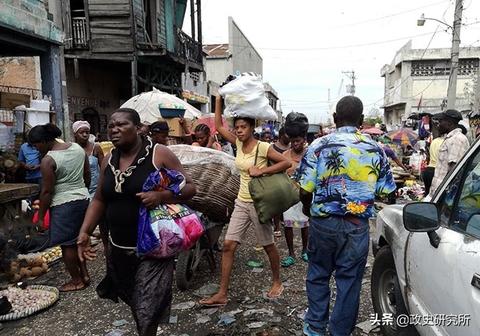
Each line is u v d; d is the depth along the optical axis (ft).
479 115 44.42
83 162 14.67
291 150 17.38
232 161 15.44
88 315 12.80
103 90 49.14
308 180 9.82
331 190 9.56
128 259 9.18
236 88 12.47
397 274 9.52
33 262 16.51
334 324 9.93
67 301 13.84
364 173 9.45
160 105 27.04
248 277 15.65
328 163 9.59
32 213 18.88
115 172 8.77
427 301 7.57
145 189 8.55
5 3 23.15
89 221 9.56
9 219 17.13
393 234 10.12
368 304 13.28
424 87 126.41
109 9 43.21
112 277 9.50
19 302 13.41
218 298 13.04
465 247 6.52
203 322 12.10
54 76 28.45
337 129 9.98
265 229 13.16
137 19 44.62
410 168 39.96
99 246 19.85
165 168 8.91
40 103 26.25
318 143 9.93
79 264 14.79
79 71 44.65
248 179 13.08
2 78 34.86
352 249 9.55
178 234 8.66
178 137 26.37
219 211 14.26
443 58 122.62
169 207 8.90
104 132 48.98
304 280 15.26
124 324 12.14
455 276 6.44
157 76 51.55
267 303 13.33
